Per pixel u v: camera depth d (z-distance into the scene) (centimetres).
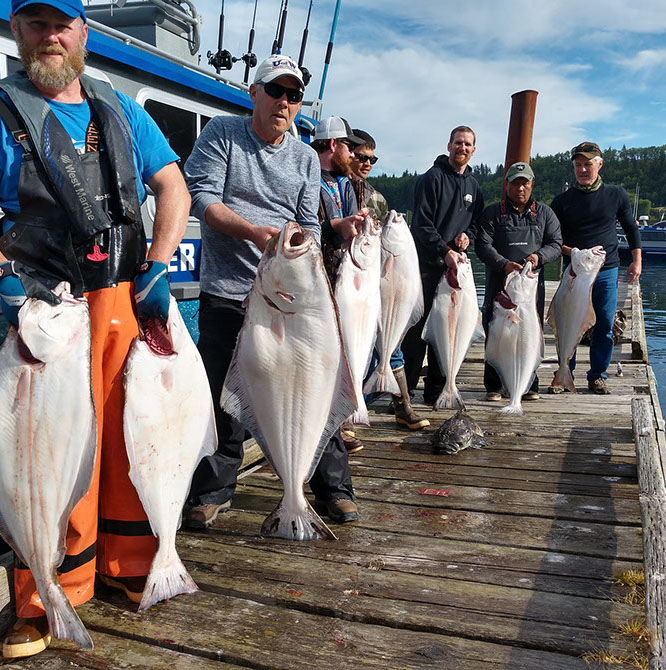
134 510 254
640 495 321
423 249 550
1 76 345
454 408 494
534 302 508
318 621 254
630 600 262
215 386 328
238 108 567
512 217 581
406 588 275
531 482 403
